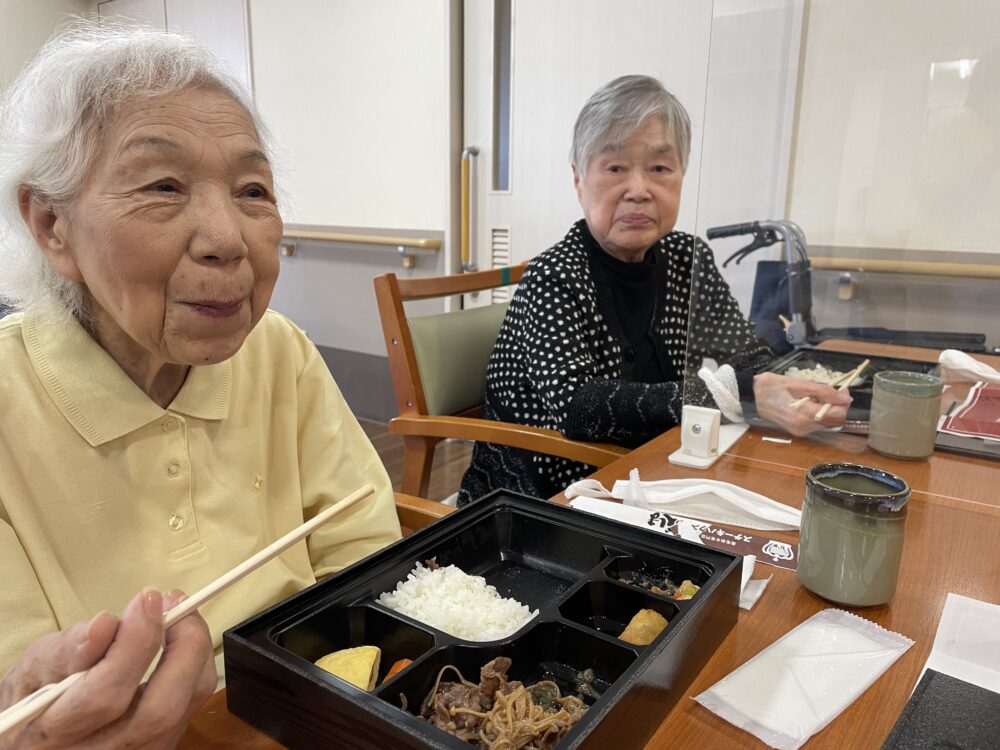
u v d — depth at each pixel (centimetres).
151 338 67
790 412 120
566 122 285
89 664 46
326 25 348
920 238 153
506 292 316
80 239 64
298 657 54
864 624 67
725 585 64
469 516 80
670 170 154
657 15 256
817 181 148
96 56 63
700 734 54
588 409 137
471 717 53
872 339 156
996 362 138
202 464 80
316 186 376
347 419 108
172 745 50
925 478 105
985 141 144
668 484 99
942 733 53
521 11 288
